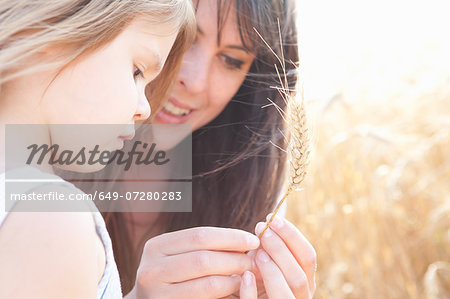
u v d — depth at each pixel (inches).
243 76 35.5
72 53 23.5
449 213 58.2
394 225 57.2
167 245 29.4
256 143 37.5
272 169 38.0
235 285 28.9
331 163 58.8
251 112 37.4
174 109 35.3
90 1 23.7
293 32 35.6
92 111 23.9
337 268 54.7
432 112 68.9
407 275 55.7
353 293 54.9
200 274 28.5
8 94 23.4
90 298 22.7
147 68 25.2
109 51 23.9
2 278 21.7
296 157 28.0
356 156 58.9
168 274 28.7
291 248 29.2
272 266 28.6
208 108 35.9
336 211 57.5
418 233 59.2
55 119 23.8
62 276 22.0
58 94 23.6
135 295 29.8
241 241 28.5
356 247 56.2
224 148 38.2
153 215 38.4
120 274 37.8
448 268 55.9
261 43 34.3
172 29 25.3
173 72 31.2
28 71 23.0
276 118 37.2
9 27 23.1
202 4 33.0
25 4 23.3
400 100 69.9
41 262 21.8
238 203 38.1
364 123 65.7
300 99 28.4
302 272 28.7
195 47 34.0
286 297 28.2
